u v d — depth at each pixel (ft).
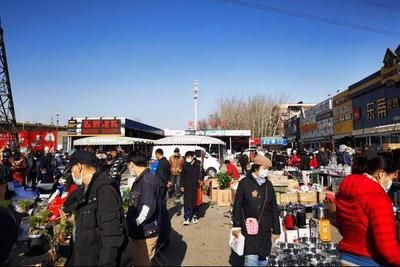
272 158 88.63
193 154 33.78
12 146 81.35
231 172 49.06
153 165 48.96
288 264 14.66
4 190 30.25
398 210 21.34
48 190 37.83
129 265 12.85
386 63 74.84
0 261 20.08
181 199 48.98
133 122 130.62
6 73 82.23
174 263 21.62
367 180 12.82
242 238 16.34
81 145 89.51
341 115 104.99
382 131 75.41
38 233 22.22
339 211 13.46
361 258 12.56
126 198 26.45
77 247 12.22
